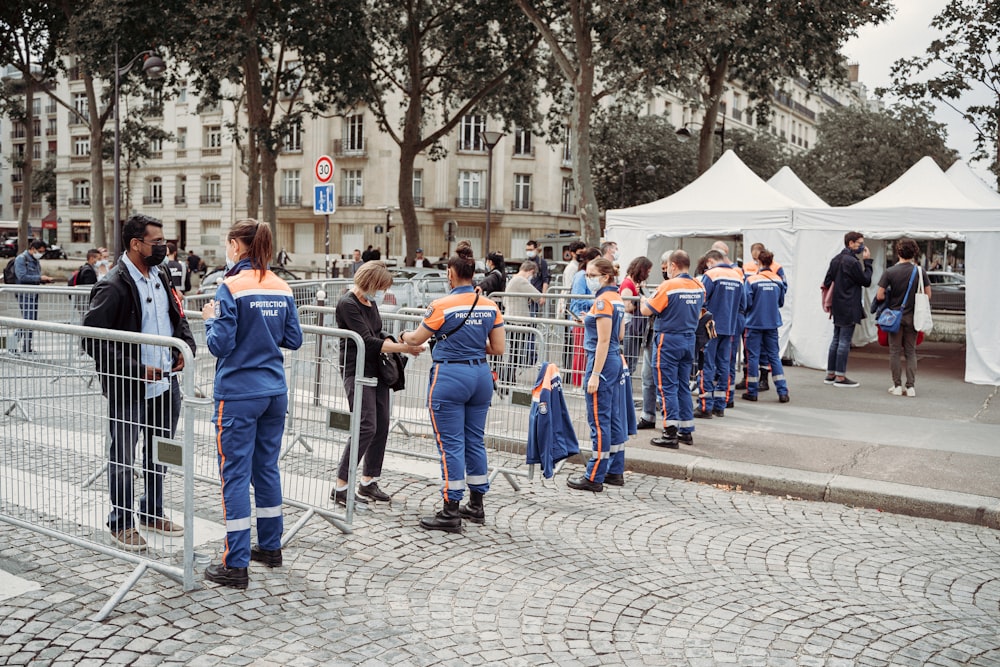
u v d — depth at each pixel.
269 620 4.04
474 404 5.68
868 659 3.88
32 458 4.70
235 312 4.36
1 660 3.53
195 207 55.81
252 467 4.65
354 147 50.12
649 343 8.61
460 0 27.64
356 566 4.84
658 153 45.31
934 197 13.46
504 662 3.72
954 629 4.26
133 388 4.34
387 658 3.71
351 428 5.34
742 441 8.09
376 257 12.38
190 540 4.27
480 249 51.50
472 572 4.82
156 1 22.95
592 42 21.86
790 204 14.02
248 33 23.17
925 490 6.52
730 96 61.22
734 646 3.97
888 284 10.86
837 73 23.38
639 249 14.75
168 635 3.82
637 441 8.07
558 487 6.79
